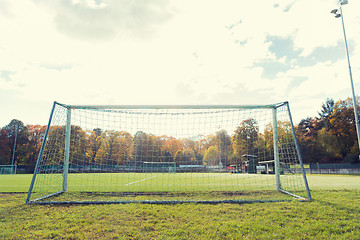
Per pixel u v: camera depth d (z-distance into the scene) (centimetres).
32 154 4884
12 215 553
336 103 4591
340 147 4362
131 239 407
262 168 2494
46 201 698
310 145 4606
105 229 450
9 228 461
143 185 1177
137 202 680
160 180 1547
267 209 592
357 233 430
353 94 1827
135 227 464
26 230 448
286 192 845
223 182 1322
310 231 438
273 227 457
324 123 4747
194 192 871
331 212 561
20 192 886
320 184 1220
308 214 553
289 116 834
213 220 505
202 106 894
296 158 967
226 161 2108
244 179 1548
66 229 452
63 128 919
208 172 2059
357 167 3434
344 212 564
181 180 1525
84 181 1436
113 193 856
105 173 1934
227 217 528
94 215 543
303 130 5094
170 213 559
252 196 789
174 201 675
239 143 1834
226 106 895
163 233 432
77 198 759
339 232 438
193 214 548
